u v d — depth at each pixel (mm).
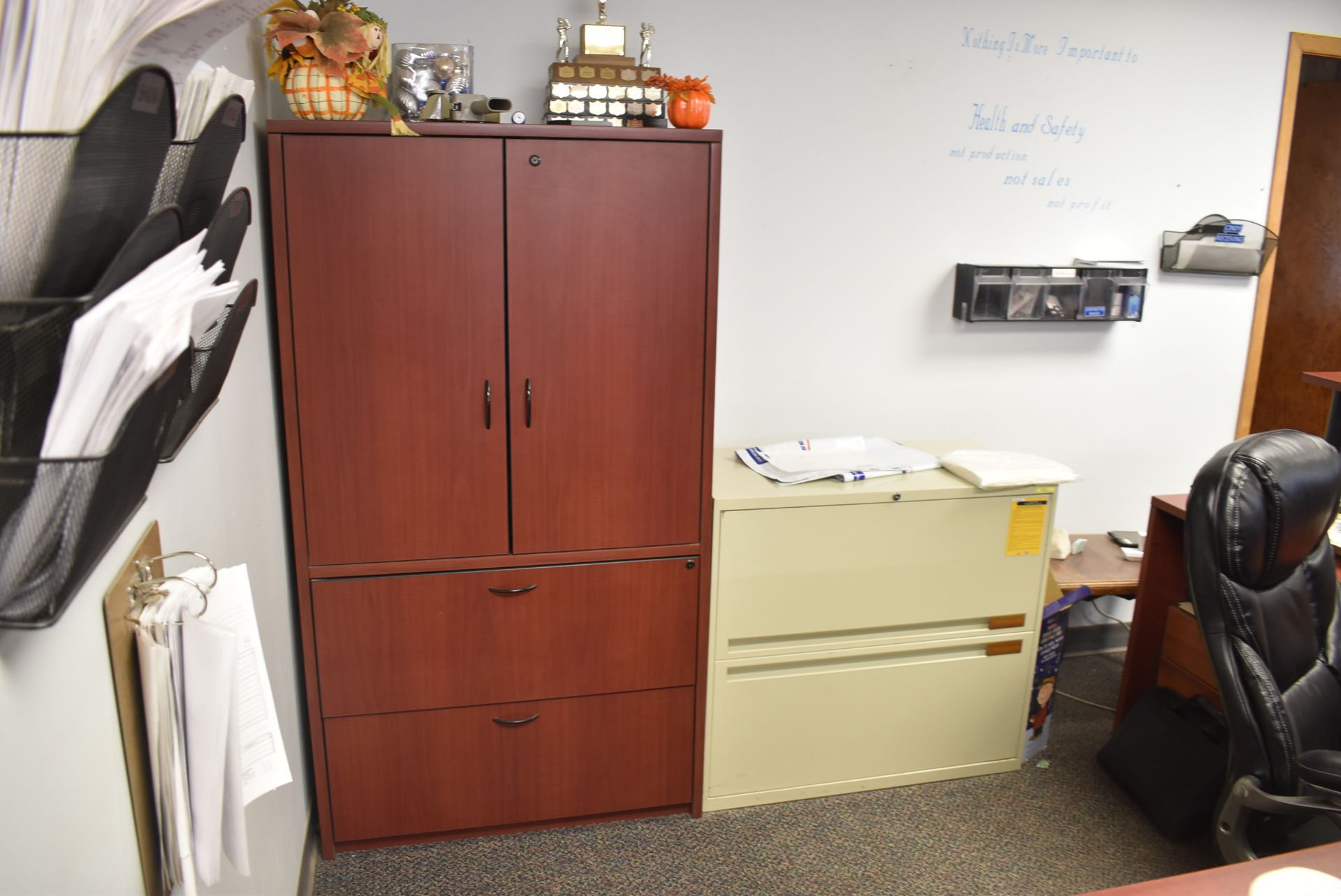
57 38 600
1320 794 1512
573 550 2012
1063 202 2650
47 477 601
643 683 2135
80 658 776
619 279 1872
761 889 2020
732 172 2404
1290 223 3771
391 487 1902
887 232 2541
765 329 2533
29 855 673
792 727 2264
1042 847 2162
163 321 640
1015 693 2385
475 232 1800
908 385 2672
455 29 2189
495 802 2148
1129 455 2908
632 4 2250
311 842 2078
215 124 846
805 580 2156
